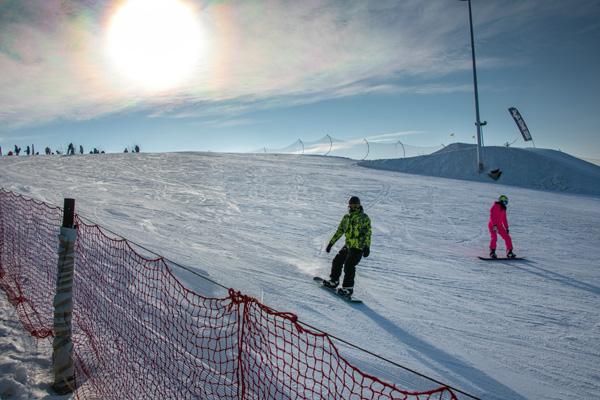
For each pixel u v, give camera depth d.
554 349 4.93
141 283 5.38
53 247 6.53
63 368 3.19
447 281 7.66
